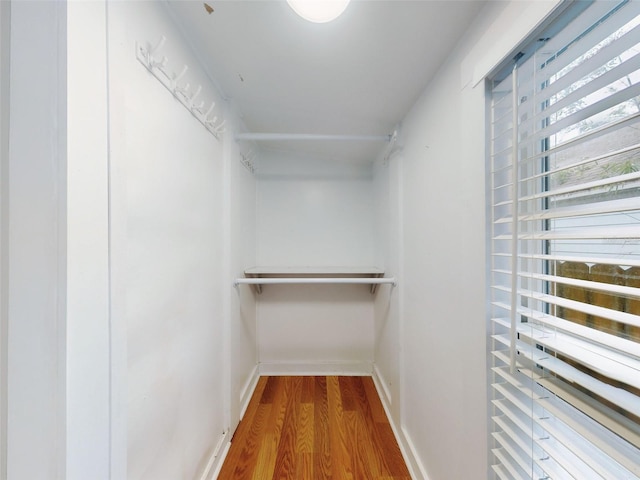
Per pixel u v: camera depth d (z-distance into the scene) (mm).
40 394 510
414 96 1322
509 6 658
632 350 409
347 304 2396
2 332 518
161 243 871
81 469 537
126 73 701
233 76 1293
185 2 880
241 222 1833
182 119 1014
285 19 923
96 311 575
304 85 1340
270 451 1469
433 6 797
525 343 678
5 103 513
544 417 620
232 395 1558
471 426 828
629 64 414
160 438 856
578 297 614
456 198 938
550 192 551
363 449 1486
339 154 2305
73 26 517
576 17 516
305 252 2396
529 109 686
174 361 947
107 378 603
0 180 512
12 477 516
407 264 1458
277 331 2381
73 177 519
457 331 925
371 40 975
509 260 762
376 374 2199
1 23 510
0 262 516
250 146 2117
